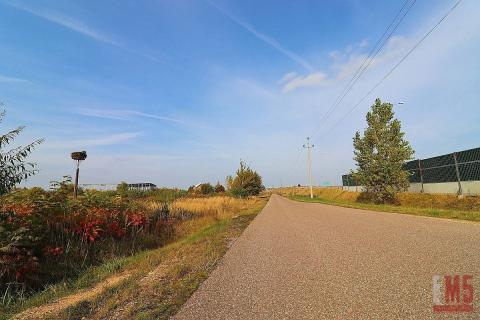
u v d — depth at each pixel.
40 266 9.28
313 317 4.93
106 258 11.38
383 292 5.77
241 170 76.62
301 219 21.52
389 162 36.66
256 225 19.62
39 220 10.02
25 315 6.26
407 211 22.91
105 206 14.12
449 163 31.61
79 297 7.18
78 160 18.42
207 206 30.92
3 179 8.35
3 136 8.28
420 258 8.05
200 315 5.32
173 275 8.09
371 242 10.89
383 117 37.53
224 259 9.88
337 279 6.84
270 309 5.40
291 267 8.27
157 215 19.02
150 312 5.53
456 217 17.20
